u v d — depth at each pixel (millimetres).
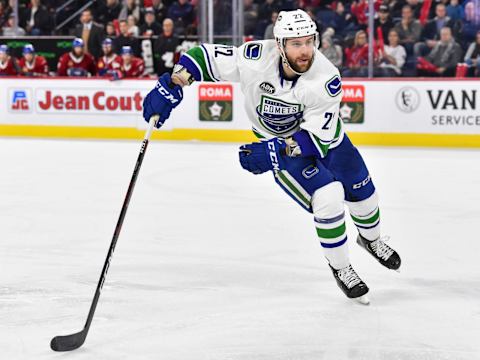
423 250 6914
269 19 15930
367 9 15398
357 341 4602
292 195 5227
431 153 13117
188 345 4535
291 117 5062
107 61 15398
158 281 5918
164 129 14961
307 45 4652
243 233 7574
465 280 5945
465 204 9031
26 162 12234
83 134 15336
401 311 5172
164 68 16047
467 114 13656
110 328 4828
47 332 4758
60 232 7621
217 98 14586
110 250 4766
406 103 13852
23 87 15547
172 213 8516
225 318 5023
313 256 6688
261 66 4902
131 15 16344
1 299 5453
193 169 11555
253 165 4957
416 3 14836
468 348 4484
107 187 10125
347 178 5613
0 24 17094
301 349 4473
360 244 6133
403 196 9539
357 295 5215
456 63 14844
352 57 15148
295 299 5445
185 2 16109
